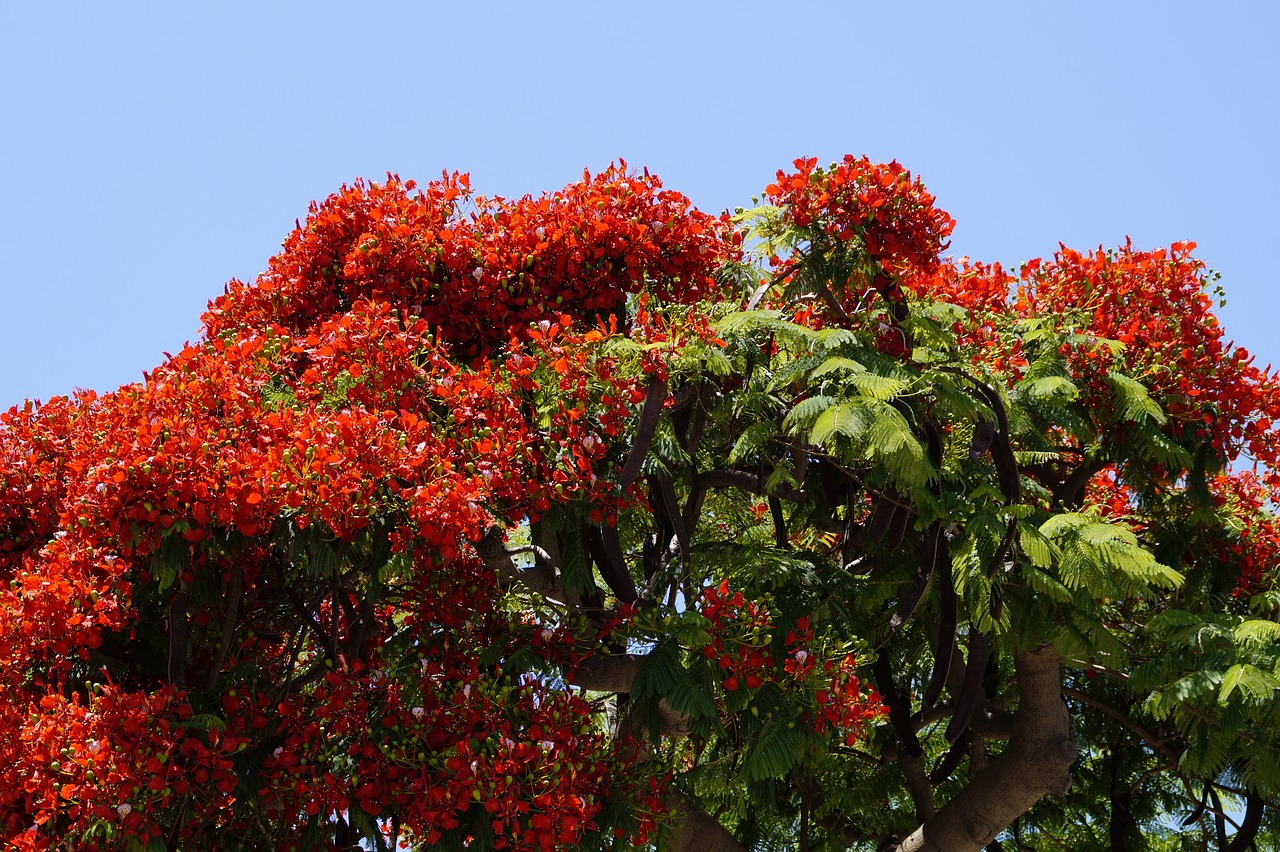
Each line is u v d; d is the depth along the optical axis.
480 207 7.31
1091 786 10.11
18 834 5.23
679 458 6.32
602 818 5.93
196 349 6.18
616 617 6.19
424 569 6.45
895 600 7.74
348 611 6.84
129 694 5.65
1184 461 8.23
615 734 7.12
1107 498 9.34
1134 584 6.70
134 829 5.05
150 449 5.13
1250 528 9.02
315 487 5.18
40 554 5.65
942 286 8.41
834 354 6.29
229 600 5.88
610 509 5.96
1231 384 8.50
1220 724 7.11
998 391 7.13
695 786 7.36
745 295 7.31
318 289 7.35
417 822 5.76
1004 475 6.48
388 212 7.11
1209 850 10.01
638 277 6.92
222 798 5.59
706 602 6.15
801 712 6.09
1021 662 8.02
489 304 6.85
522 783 5.62
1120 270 8.73
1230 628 7.43
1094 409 8.24
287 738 5.80
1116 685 9.80
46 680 5.75
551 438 6.09
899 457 5.77
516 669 6.11
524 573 6.62
